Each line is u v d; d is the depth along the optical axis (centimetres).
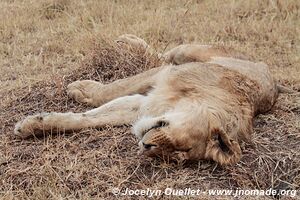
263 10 1374
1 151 719
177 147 637
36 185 651
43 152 711
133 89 794
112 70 931
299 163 708
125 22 1301
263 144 745
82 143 730
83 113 764
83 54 1123
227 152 662
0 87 938
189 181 655
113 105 769
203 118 656
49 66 1065
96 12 1355
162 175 662
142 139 630
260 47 1169
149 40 1195
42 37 1237
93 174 669
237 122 706
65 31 1262
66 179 660
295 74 1000
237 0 1430
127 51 953
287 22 1304
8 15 1350
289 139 764
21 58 1108
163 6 1429
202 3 1453
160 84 741
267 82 827
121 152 712
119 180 654
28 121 737
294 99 885
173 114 653
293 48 1177
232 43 1184
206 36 1230
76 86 843
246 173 685
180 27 1287
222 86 733
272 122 807
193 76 735
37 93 881
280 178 690
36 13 1380
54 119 740
